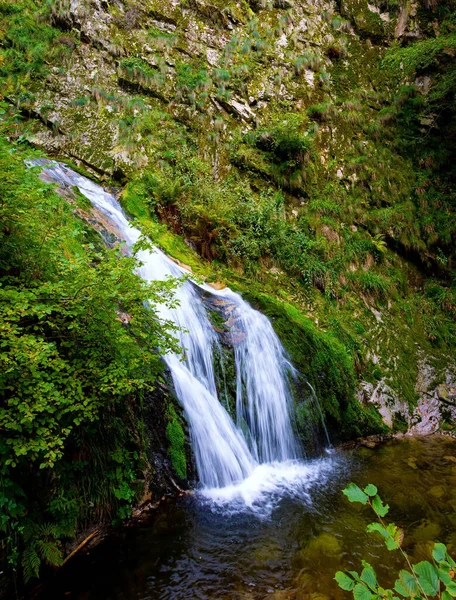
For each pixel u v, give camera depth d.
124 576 3.22
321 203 9.33
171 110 9.27
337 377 6.63
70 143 8.18
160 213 7.64
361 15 12.46
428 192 10.54
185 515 4.05
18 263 3.23
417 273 9.71
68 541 3.40
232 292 6.88
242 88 10.15
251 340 6.05
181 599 3.01
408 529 3.98
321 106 10.52
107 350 3.26
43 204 3.55
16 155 3.22
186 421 4.73
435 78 11.68
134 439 4.10
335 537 3.79
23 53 8.74
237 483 4.83
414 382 7.55
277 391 5.90
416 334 8.43
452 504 4.44
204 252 7.60
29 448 2.54
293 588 3.15
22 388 2.63
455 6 12.63
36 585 3.04
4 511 2.81
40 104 8.31
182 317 5.61
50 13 9.32
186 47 10.16
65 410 2.79
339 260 8.65
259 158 9.37
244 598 3.04
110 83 9.12
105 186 7.85
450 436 6.68
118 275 3.13
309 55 11.13
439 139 11.20
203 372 5.44
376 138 10.94
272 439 5.59
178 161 8.45
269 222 8.35
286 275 8.07
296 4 11.86
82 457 3.51
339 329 7.48
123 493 3.80
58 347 3.28
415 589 1.23
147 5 10.19
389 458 5.70
